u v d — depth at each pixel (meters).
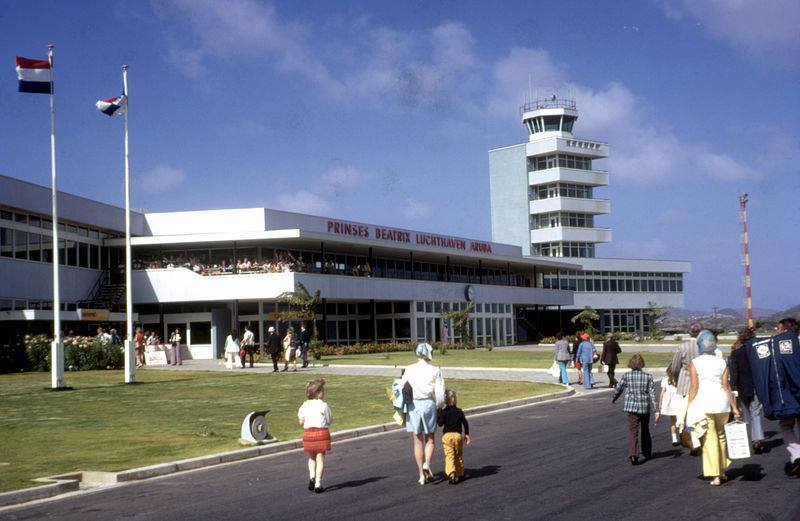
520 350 62.62
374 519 9.34
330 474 12.85
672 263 113.50
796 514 8.82
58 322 28.77
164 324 54.84
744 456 10.48
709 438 10.73
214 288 52.44
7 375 35.94
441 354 54.94
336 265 63.06
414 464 13.51
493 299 75.19
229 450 15.36
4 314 39.53
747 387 12.98
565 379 30.17
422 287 65.50
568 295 86.88
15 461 14.24
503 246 81.06
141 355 42.81
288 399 24.92
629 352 53.91
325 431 11.36
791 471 11.00
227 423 19.33
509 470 12.36
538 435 16.55
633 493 10.24
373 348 58.38
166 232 57.28
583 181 105.38
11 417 20.70
